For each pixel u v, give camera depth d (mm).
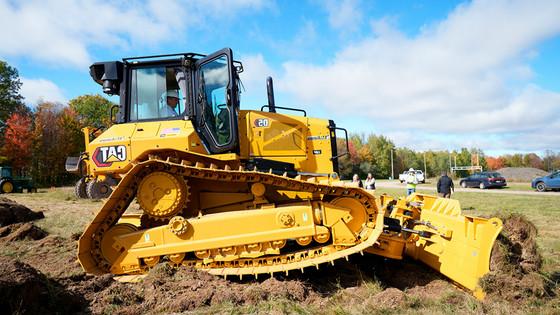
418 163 89188
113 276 4793
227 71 5277
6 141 40875
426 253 5234
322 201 5066
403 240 5027
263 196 5223
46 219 10445
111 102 58062
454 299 4191
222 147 5215
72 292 4129
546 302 3949
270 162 5578
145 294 4301
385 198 6293
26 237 7555
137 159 5047
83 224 9594
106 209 4844
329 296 4383
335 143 6199
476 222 4430
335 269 5379
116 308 3975
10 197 20297
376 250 5016
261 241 4805
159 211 4863
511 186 33938
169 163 4680
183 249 4824
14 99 45438
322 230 4855
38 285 3812
